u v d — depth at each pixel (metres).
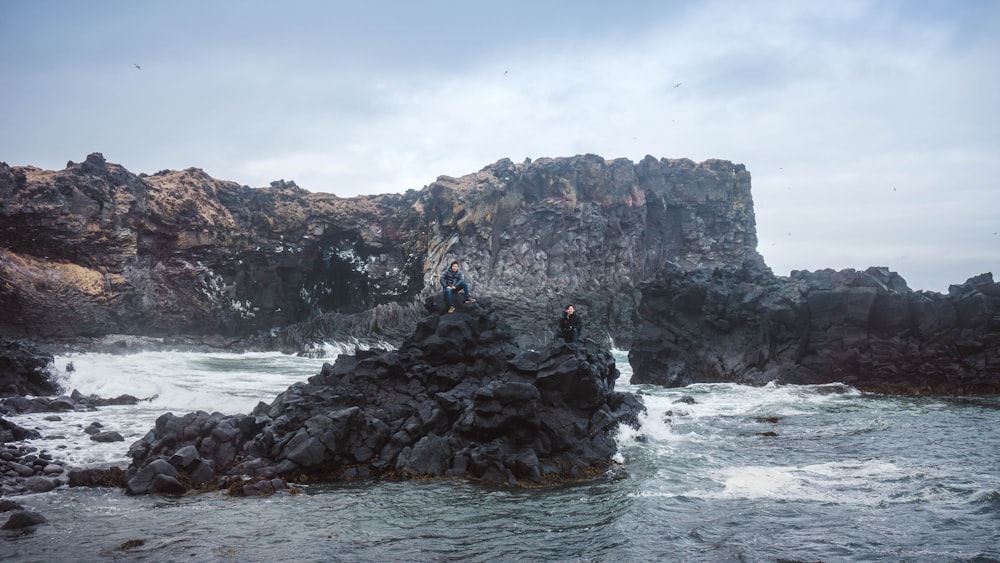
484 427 18.73
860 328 37.12
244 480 17.06
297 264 70.19
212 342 60.72
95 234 57.75
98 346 53.06
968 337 35.62
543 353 20.44
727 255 82.12
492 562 12.39
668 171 83.38
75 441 20.44
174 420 19.03
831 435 24.31
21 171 56.50
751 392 35.44
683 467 19.53
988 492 16.81
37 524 14.01
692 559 12.56
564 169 74.12
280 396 20.52
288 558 12.41
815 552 12.90
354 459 18.36
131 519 14.45
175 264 63.03
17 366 28.73
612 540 13.53
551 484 17.70
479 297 65.12
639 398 28.73
